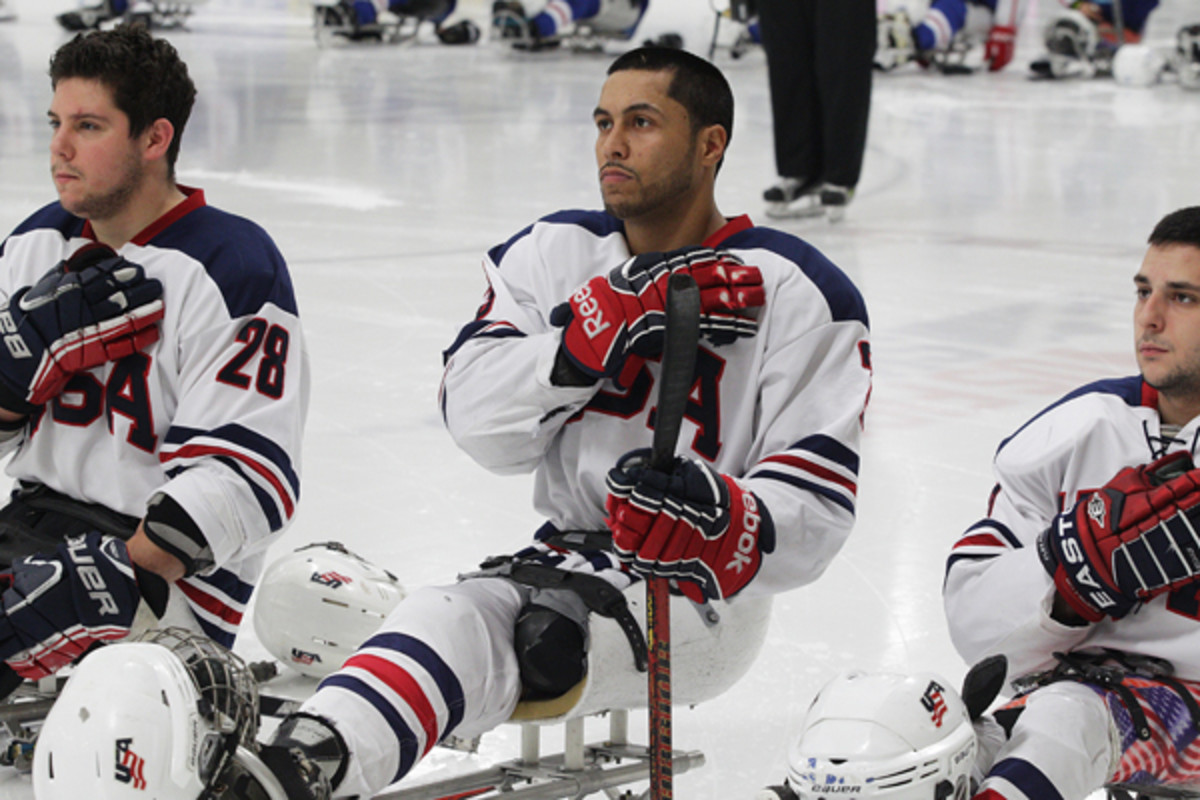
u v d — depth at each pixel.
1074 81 35.31
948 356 11.23
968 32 36.41
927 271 14.48
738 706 5.77
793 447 4.56
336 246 15.01
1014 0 36.72
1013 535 4.75
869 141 24.86
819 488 4.48
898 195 19.41
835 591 6.87
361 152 22.03
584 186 19.28
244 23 47.78
